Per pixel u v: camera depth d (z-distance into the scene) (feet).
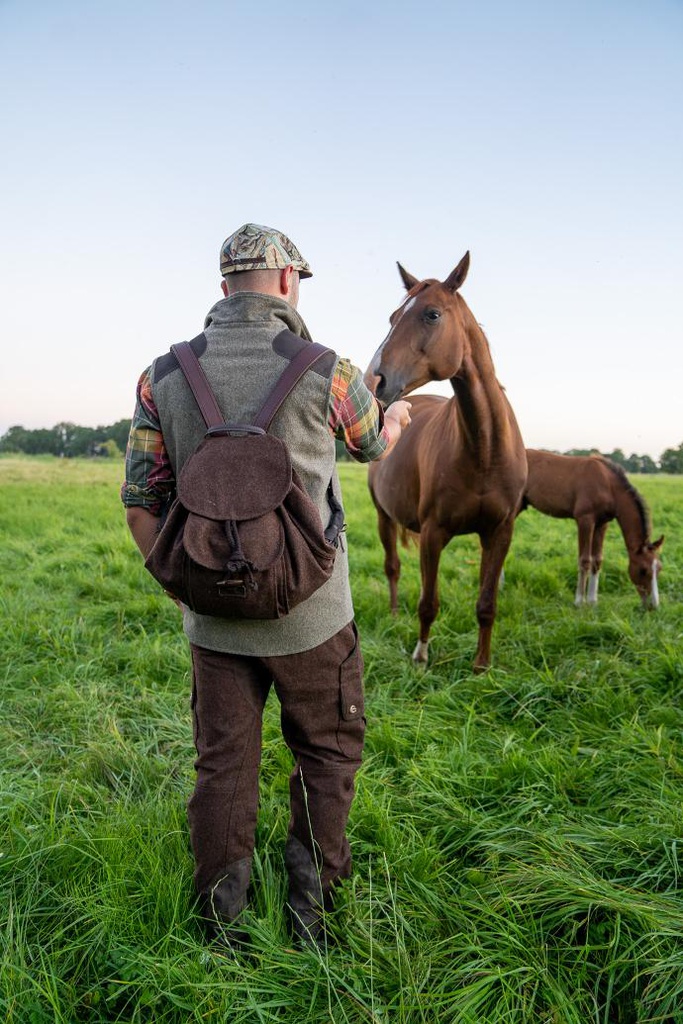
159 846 6.10
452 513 12.03
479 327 11.10
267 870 5.95
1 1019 4.57
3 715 9.61
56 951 5.06
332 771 5.48
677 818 6.60
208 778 5.21
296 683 5.25
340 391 4.93
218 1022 4.52
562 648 12.66
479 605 11.97
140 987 4.83
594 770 8.09
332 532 5.09
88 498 39.29
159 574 4.63
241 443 4.62
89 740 8.79
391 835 6.52
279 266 5.03
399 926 5.52
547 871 5.92
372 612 15.05
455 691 10.70
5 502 35.88
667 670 10.59
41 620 13.91
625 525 18.10
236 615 4.68
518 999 4.81
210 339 4.98
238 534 4.42
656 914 5.38
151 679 11.19
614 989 5.06
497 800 7.48
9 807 6.77
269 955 5.08
